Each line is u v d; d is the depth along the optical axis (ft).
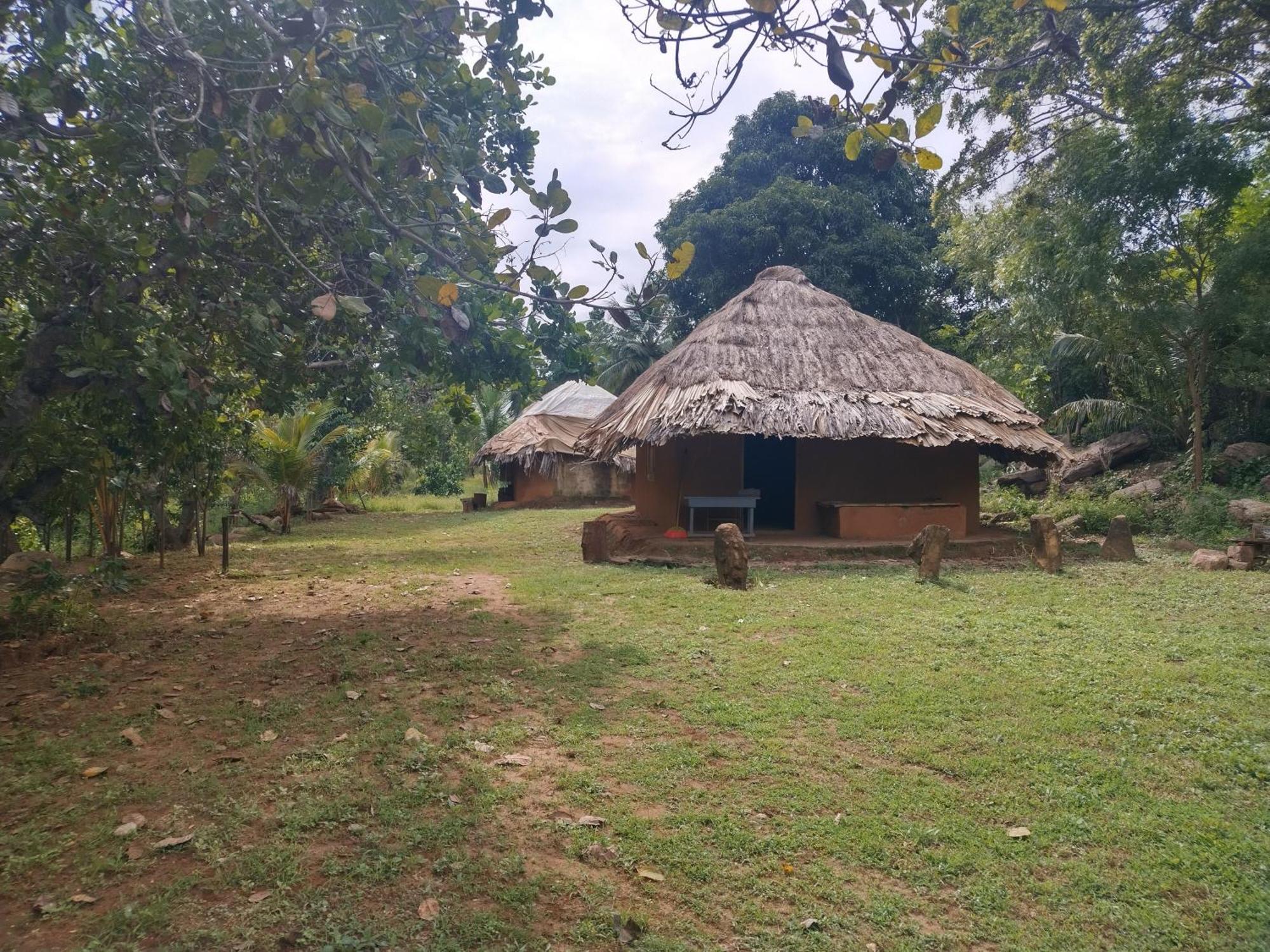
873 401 36.45
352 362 25.77
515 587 28.45
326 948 8.25
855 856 10.49
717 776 12.60
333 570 34.71
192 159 11.22
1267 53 36.68
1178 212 40.27
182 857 10.00
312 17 11.96
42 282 19.15
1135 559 33.99
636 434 35.17
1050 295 49.55
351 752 13.08
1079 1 33.60
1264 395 48.47
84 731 14.11
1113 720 14.94
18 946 8.26
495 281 13.83
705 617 22.75
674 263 11.73
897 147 9.53
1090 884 10.02
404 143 13.19
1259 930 9.17
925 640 20.15
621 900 9.43
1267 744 13.91
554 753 13.39
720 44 9.52
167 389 16.94
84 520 41.93
